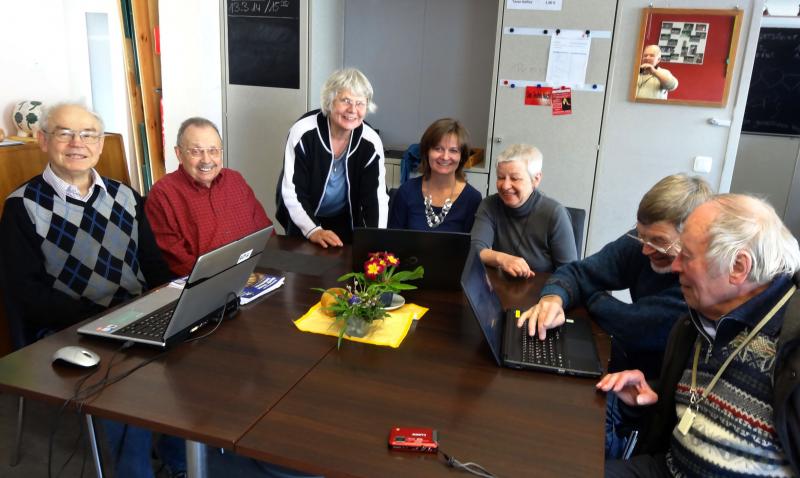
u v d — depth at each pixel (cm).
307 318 170
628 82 344
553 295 180
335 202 284
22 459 212
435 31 414
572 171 363
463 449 113
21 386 130
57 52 327
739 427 120
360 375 139
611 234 367
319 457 109
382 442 115
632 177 356
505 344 153
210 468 204
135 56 409
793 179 443
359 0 423
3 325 250
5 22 297
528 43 352
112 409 122
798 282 117
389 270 177
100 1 404
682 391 137
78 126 197
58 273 202
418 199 254
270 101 401
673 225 154
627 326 169
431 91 425
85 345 150
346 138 269
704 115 338
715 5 324
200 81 393
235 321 166
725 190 344
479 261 165
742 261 116
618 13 336
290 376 138
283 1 381
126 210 217
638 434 160
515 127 365
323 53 402
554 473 107
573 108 354
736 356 123
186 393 129
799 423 109
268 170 415
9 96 304
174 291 184
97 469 155
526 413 126
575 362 146
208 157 234
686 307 158
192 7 380
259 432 116
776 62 429
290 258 224
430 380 139
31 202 197
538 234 230
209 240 242
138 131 422
